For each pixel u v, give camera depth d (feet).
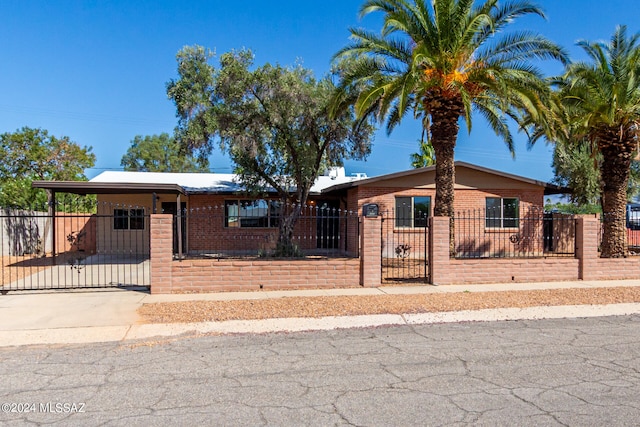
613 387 16.34
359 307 29.63
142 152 180.14
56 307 29.45
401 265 52.34
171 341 22.63
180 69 58.23
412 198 63.46
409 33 43.52
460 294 34.22
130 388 16.34
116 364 19.11
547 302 31.63
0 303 30.66
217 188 68.64
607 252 47.83
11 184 72.59
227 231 69.15
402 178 63.36
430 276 38.99
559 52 43.60
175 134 61.36
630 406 14.64
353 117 56.44
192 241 68.64
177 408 14.58
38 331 24.11
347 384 16.74
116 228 69.21
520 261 40.42
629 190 81.51
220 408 14.58
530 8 42.50
